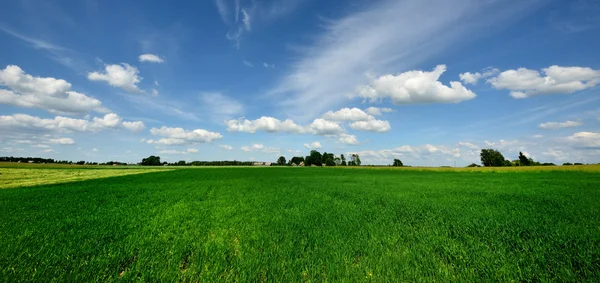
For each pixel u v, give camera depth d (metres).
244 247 6.29
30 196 17.23
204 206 12.98
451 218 9.54
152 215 10.69
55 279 4.45
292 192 19.42
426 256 5.45
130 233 7.65
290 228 8.12
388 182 30.55
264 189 21.86
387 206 12.51
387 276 4.52
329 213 10.69
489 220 8.98
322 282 4.33
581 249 5.73
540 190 20.11
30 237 7.11
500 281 4.32
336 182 30.66
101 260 5.28
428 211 11.06
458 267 4.92
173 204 13.73
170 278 4.51
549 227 7.94
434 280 4.32
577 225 8.18
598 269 4.71
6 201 14.77
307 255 5.57
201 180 34.53
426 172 66.12
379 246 6.14
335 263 5.09
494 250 5.88
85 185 26.64
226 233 7.62
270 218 9.78
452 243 6.34
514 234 7.22
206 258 5.51
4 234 7.42
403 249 6.02
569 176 41.38
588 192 18.41
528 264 5.01
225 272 4.84
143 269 4.90
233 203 13.89
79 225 8.68
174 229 8.18
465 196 16.55
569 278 4.39
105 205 13.37
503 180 33.59
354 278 4.44
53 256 5.52
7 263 5.12
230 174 52.34
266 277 4.59
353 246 6.15
